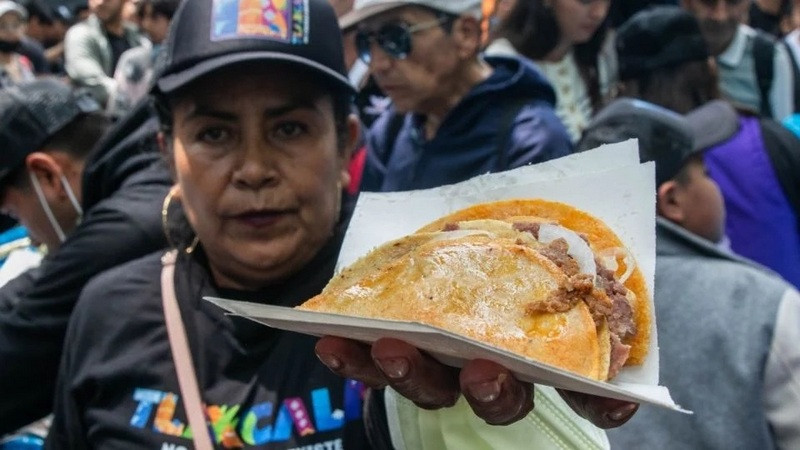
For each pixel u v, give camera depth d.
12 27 7.54
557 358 1.06
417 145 3.06
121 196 2.23
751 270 1.94
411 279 1.14
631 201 1.20
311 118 1.71
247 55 1.66
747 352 1.83
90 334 1.81
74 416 1.83
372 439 1.55
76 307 1.87
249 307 1.07
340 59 1.77
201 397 1.70
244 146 1.69
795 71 4.44
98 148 2.42
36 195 2.57
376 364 1.11
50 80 2.63
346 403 1.64
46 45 9.53
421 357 1.11
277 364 1.69
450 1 2.96
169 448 1.67
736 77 4.43
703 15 4.38
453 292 1.12
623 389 1.01
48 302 2.17
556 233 1.16
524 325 1.09
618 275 1.16
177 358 1.72
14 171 2.55
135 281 1.83
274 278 1.75
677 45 3.11
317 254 1.77
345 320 1.02
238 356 1.71
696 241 2.03
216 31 1.69
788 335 1.84
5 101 2.55
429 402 1.15
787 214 3.14
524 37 3.71
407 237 1.20
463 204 1.29
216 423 1.68
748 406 1.80
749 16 5.99
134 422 1.71
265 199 1.69
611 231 1.19
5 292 2.25
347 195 1.90
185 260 1.82
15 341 2.18
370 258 1.21
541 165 1.27
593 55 3.76
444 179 2.88
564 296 1.09
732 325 1.86
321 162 1.72
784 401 1.82
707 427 1.79
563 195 1.23
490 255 1.13
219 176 1.70
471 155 2.88
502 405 1.07
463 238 1.18
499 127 2.84
